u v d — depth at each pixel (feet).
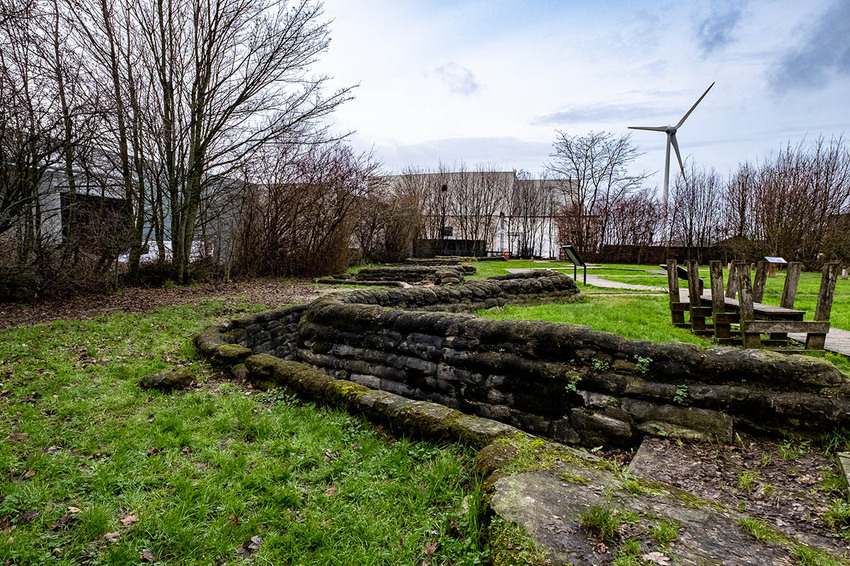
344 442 10.71
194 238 43.55
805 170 79.66
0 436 10.46
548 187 143.84
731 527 6.39
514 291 29.89
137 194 36.81
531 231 143.64
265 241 51.60
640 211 113.50
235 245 48.03
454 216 139.74
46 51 28.37
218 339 18.78
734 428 9.62
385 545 7.20
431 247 115.34
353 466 9.57
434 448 9.87
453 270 48.01
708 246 102.73
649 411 10.20
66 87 29.32
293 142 42.11
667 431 9.86
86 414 11.89
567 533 6.16
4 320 21.62
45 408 12.08
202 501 8.26
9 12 25.32
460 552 6.70
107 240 31.12
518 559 5.78
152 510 8.01
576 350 11.35
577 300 32.19
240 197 46.88
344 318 16.81
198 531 7.50
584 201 120.57
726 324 18.39
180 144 38.75
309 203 53.93
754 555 5.80
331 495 8.50
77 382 13.94
